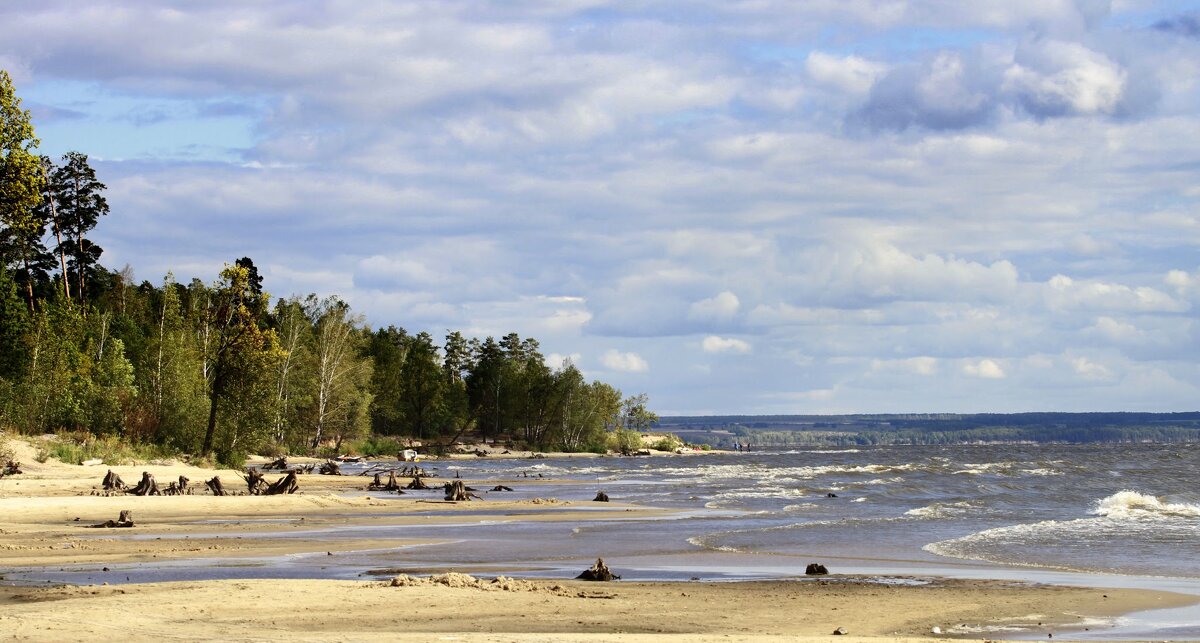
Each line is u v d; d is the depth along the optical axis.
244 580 21.69
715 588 22.83
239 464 79.00
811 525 40.03
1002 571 26.66
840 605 20.47
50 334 77.81
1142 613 19.97
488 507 51.66
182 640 15.11
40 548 30.27
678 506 52.50
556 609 19.23
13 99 51.31
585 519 44.31
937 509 48.16
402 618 17.89
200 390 81.75
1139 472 92.50
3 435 61.81
